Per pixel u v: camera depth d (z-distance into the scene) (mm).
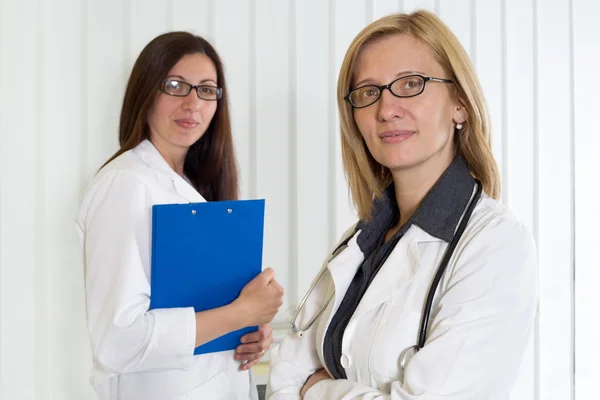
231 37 1787
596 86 2127
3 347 1610
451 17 1999
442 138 1024
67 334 1682
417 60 1012
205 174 1518
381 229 1133
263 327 1319
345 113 1112
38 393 1651
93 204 1202
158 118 1324
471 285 904
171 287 1171
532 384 2084
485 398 880
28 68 1623
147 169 1246
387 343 953
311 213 1855
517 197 2070
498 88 2047
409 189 1070
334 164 1872
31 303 1643
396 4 1934
